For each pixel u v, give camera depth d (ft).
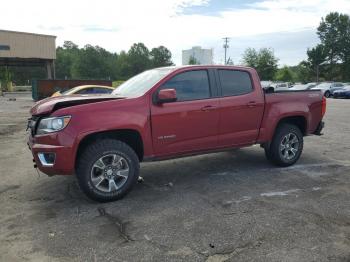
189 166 22.27
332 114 55.01
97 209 15.44
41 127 15.61
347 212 14.79
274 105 20.76
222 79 19.19
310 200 16.16
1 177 20.43
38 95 101.65
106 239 12.69
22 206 15.92
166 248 11.98
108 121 15.66
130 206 15.71
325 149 27.22
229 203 15.87
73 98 16.55
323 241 12.32
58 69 403.13
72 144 15.06
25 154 26.76
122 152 16.15
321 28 298.76
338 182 18.83
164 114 17.06
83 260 11.34
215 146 18.97
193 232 13.07
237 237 12.64
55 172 15.35
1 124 45.06
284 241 12.33
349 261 11.11
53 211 15.30
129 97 16.71
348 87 111.75
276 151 21.20
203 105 18.15
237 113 19.33
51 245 12.32
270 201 16.06
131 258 11.41
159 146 17.25
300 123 22.71
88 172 15.57
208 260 11.24
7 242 12.58
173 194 17.20
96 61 389.80
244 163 22.81
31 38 154.92
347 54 292.40
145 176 20.26
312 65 292.20
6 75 203.41
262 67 280.51
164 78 17.42
